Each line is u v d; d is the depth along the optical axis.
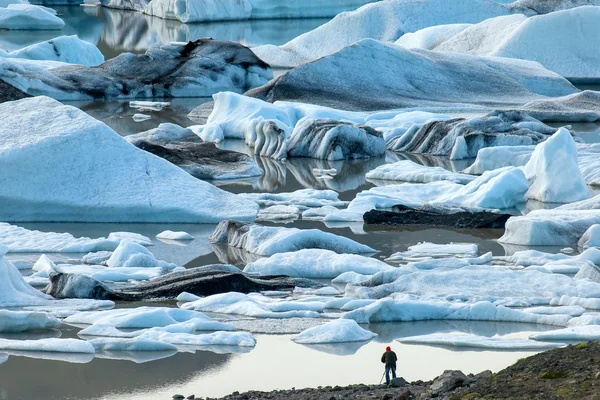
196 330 51.06
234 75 167.25
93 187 79.69
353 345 48.72
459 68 160.00
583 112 136.12
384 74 152.00
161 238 73.75
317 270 63.50
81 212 78.75
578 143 110.31
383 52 155.00
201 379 43.16
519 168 87.88
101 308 55.66
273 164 107.19
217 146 116.38
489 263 65.50
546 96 161.25
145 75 163.62
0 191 77.81
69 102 150.50
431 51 166.50
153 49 167.88
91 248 70.06
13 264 60.97
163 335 49.38
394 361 40.00
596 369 34.47
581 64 184.00
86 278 58.25
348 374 43.88
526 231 71.88
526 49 185.50
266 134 113.19
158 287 59.16
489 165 99.94
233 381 42.94
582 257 65.56
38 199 78.19
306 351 47.59
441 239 73.56
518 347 47.66
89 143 81.81
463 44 195.62
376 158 111.50
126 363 45.50
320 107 127.75
